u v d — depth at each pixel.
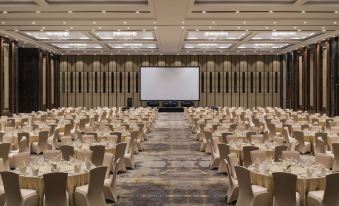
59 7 15.41
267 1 15.00
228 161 8.02
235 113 22.16
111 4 15.19
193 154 13.51
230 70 34.66
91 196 6.64
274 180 6.22
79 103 34.53
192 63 34.72
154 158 12.74
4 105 23.28
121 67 34.72
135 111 24.06
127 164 10.94
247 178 6.55
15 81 24.17
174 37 23.48
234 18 17.62
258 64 34.56
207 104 34.66
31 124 16.53
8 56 23.78
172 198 8.08
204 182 9.46
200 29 20.58
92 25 19.41
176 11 16.03
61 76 34.47
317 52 25.73
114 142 11.08
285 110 24.95
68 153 9.41
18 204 6.33
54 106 32.94
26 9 15.77
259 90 34.59
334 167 9.90
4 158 9.55
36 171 6.89
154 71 33.56
